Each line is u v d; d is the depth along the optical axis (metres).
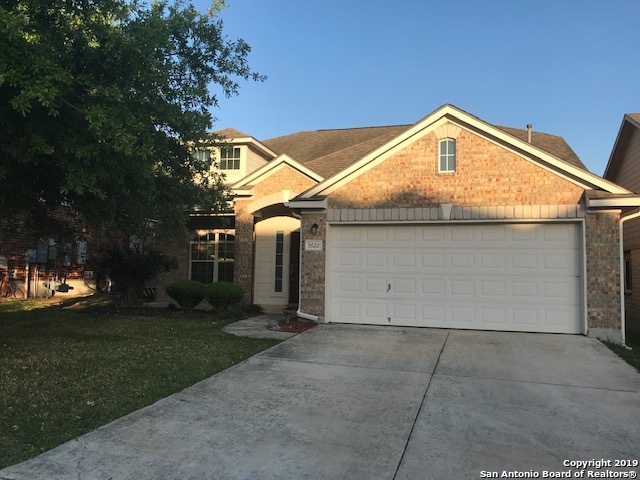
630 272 14.54
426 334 9.71
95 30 5.95
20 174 6.27
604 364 7.39
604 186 9.49
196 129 7.74
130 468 3.81
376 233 11.01
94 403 5.29
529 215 9.92
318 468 3.86
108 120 5.38
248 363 7.24
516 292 10.09
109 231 11.75
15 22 4.74
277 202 13.46
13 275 16.64
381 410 5.24
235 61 8.78
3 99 5.30
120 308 13.67
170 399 5.50
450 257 10.52
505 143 10.11
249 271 14.04
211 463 3.92
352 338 9.27
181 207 10.40
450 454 4.15
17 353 7.67
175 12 7.99
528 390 6.04
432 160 10.60
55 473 3.70
